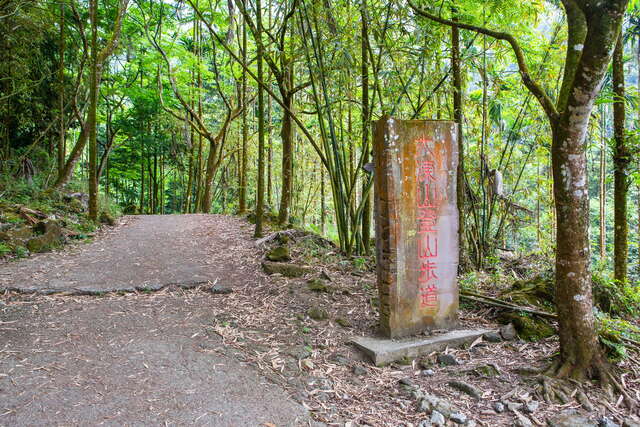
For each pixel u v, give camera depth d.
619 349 3.02
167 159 17.19
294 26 5.98
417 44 4.67
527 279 4.70
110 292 4.39
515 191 6.75
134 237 7.18
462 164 5.37
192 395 2.58
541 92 2.81
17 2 7.27
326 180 13.29
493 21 5.59
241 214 9.77
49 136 10.52
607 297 4.28
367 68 5.45
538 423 2.43
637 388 2.75
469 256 5.88
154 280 4.80
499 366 3.08
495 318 3.92
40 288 4.34
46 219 6.61
